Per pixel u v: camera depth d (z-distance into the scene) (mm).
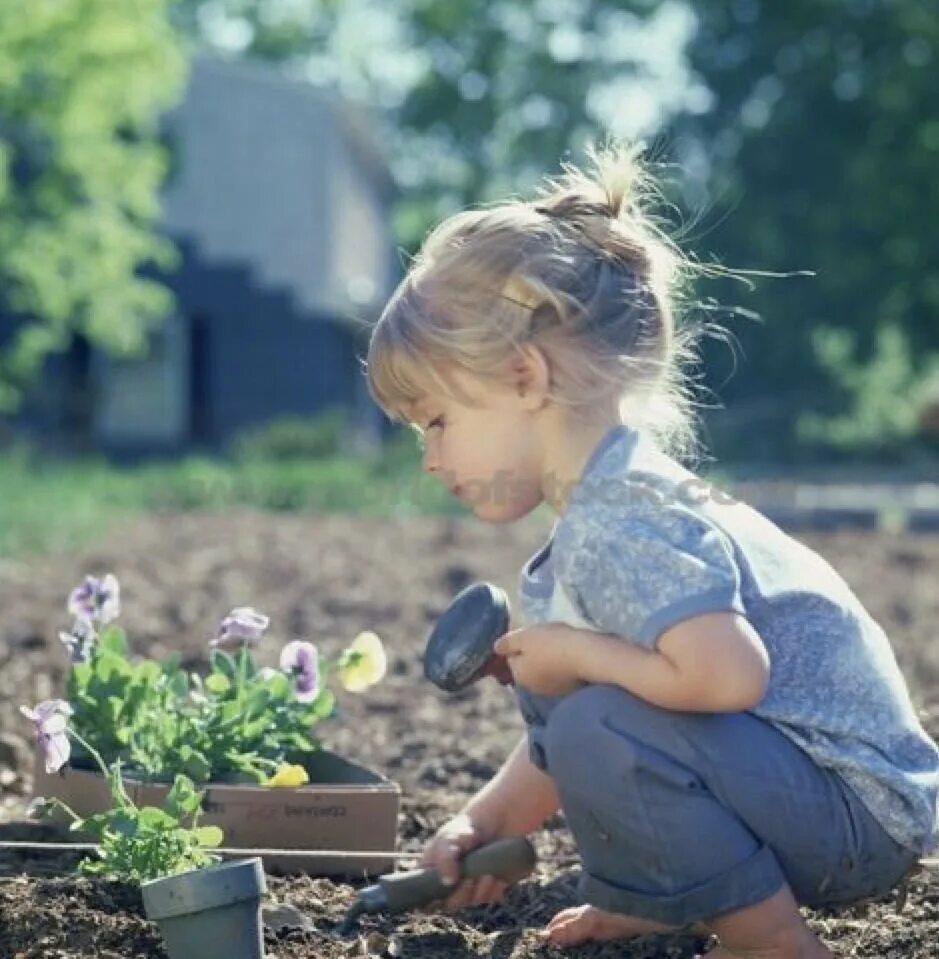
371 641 5133
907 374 48844
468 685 3809
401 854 4570
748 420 45375
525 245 3559
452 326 3529
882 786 3533
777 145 45344
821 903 3633
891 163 44656
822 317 45344
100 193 24938
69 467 26078
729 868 3418
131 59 23172
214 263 39094
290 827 4656
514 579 12695
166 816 4195
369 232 48156
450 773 6184
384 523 18234
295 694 5023
